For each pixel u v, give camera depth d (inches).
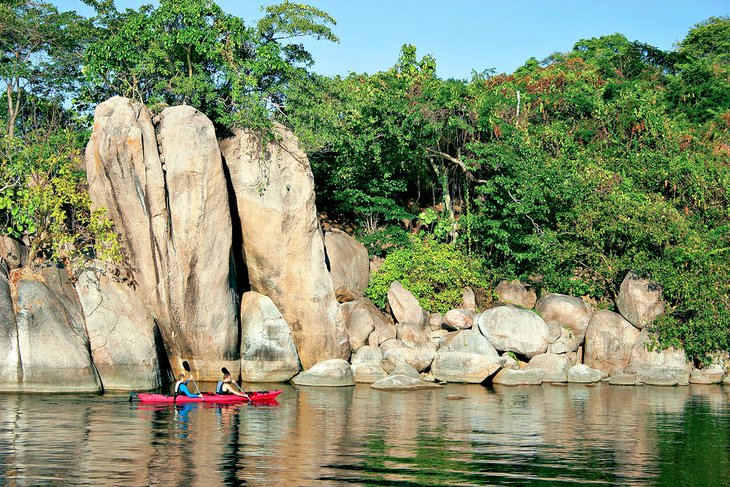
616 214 1387.8
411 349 1191.6
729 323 1245.7
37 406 832.9
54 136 1268.5
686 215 1460.4
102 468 549.6
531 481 546.3
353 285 1320.1
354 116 1392.7
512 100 1603.1
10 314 937.5
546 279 1419.8
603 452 655.1
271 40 1302.9
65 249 1033.5
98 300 1011.3
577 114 1792.6
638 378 1231.5
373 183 1503.4
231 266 1101.7
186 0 1212.5
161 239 1054.4
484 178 1550.2
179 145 1055.6
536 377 1182.9
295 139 1190.9
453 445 666.2
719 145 1690.5
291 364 1127.6
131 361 991.0
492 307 1346.0
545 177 1429.6
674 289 1273.4
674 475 577.3
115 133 1029.2
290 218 1152.8
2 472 534.6
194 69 1264.8
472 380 1176.8
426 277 1358.3
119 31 1288.1
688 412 908.0
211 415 805.9
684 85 2004.2
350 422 775.7
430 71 1708.9
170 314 1063.6
